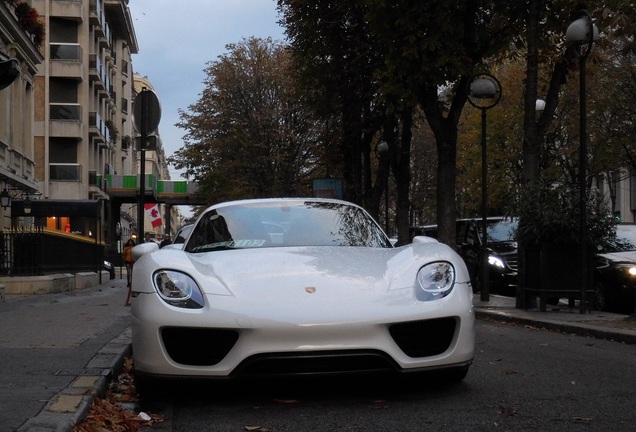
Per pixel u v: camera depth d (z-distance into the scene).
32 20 29.16
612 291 13.02
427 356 5.18
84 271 27.11
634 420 4.76
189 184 77.56
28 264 20.56
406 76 16.80
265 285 5.21
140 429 4.74
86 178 49.91
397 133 25.83
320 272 5.38
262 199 7.29
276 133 43.28
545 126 14.13
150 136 11.95
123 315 11.83
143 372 5.21
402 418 4.86
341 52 25.31
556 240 12.17
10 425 4.29
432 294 5.26
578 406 5.17
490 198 39.28
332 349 4.92
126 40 73.81
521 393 5.62
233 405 5.32
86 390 5.32
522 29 16.80
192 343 5.11
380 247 6.38
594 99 31.62
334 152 30.25
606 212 12.22
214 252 6.04
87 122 50.09
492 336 9.72
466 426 4.64
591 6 12.47
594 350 8.16
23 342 8.16
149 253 5.76
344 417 4.91
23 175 30.03
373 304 5.07
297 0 24.50
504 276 17.11
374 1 15.70
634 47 11.27
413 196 48.56
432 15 15.96
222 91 43.94
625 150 32.97
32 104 32.09
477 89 15.23
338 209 7.00
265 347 4.91
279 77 43.28
